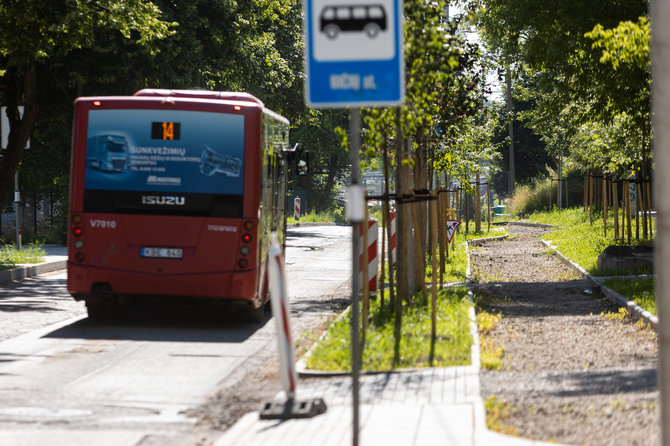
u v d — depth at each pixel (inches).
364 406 463.2
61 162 2121.1
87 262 820.0
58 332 784.3
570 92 1363.2
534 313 920.9
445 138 1320.1
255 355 682.8
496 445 372.5
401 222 872.9
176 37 1838.1
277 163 938.7
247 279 811.4
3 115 1403.8
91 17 1429.6
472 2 1211.2
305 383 558.9
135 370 613.9
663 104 281.4
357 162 367.6
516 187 4488.2
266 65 2241.6
